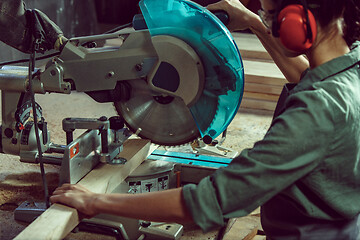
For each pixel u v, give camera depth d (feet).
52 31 5.54
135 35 5.36
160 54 5.27
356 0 3.46
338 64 3.51
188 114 5.73
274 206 4.00
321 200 3.65
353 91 3.46
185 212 3.73
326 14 3.43
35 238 4.26
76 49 5.50
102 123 5.75
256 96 12.89
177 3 5.14
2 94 6.45
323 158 3.39
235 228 6.56
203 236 6.64
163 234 6.14
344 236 3.80
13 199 7.52
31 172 8.26
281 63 5.81
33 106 5.72
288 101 3.52
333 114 3.28
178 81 5.38
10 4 5.22
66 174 5.43
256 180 3.42
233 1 5.74
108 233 5.45
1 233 6.79
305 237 3.79
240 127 11.64
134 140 6.95
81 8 17.71
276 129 3.38
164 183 6.71
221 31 5.12
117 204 4.12
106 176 5.81
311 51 3.66
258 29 5.79
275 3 3.62
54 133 10.76
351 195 3.65
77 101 13.25
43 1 15.44
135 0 19.04
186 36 5.22
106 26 19.56
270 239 4.19
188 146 8.21
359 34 3.60
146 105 5.81
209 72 5.33
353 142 3.42
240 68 5.29
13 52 14.76
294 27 3.43
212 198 3.55
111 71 5.45
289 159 3.33
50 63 5.59
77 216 4.74
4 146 6.71
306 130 3.26
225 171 3.56
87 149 5.82
